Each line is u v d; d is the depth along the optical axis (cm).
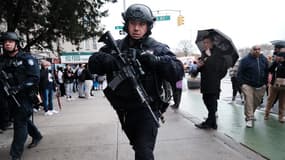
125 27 278
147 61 254
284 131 615
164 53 273
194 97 1291
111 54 267
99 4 1210
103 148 496
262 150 482
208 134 568
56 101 1368
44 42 1255
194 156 438
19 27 1109
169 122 691
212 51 600
